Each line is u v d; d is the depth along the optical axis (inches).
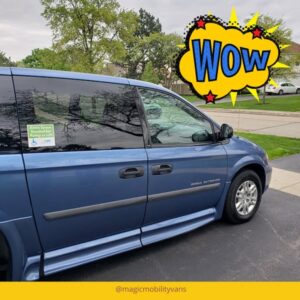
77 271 114.8
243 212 156.0
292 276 113.3
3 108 88.6
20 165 87.9
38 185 90.9
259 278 112.0
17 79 91.9
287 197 193.2
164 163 118.4
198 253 128.3
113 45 738.8
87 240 106.8
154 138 119.0
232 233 145.8
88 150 101.5
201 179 133.3
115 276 112.5
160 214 123.6
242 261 122.6
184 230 133.0
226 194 148.3
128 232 116.9
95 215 103.9
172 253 128.0
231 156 144.7
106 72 857.5
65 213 97.0
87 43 735.7
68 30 708.0
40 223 93.1
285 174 240.5
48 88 96.7
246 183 155.7
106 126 106.8
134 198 111.8
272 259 124.2
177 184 124.1
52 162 93.0
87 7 692.1
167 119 124.5
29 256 95.6
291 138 392.5
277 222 157.9
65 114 98.8
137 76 2000.5
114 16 718.5
